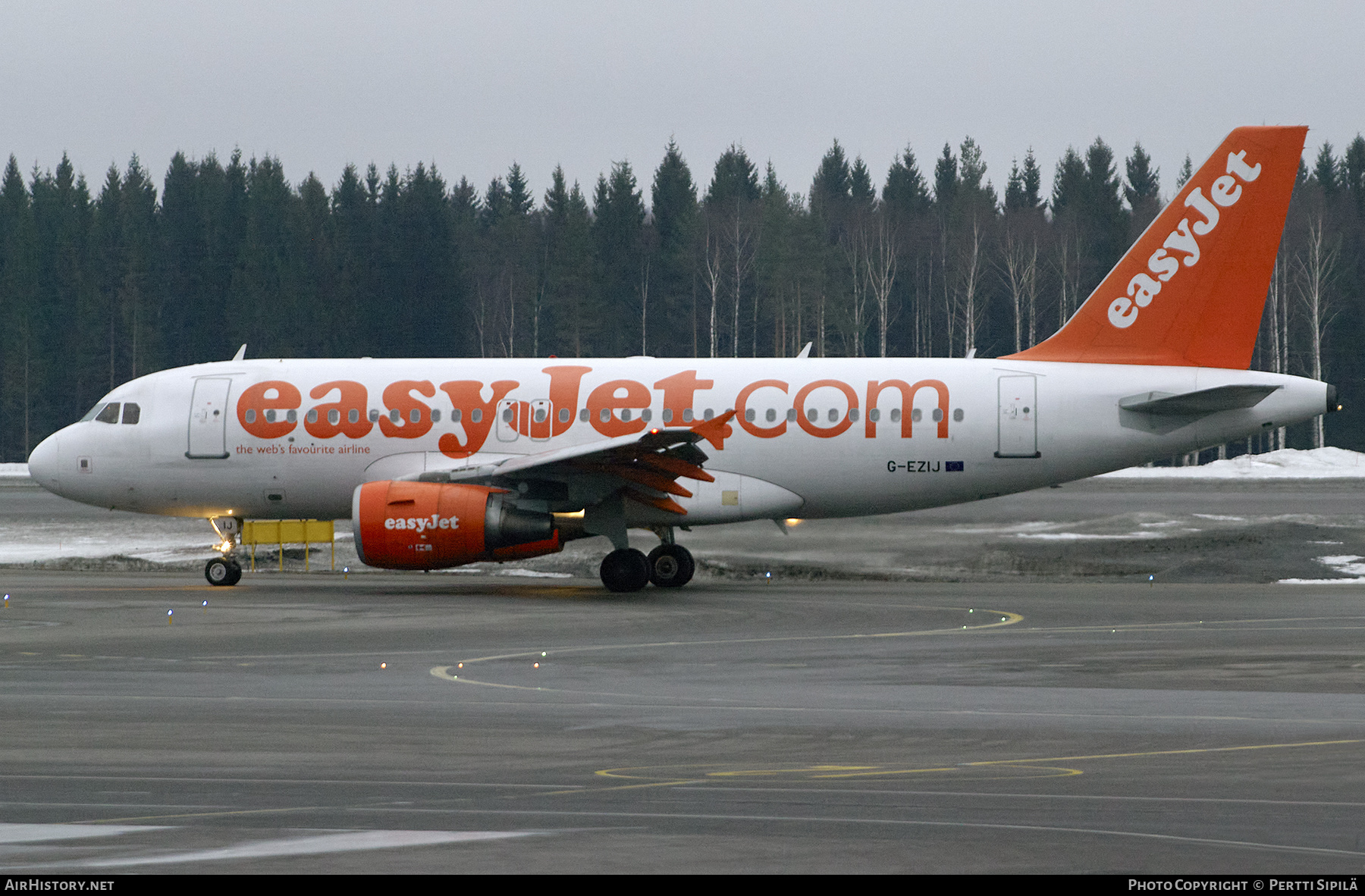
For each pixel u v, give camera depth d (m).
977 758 47.31
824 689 62.88
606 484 113.25
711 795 41.81
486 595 110.69
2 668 70.25
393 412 120.81
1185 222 115.69
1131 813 39.56
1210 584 121.38
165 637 83.31
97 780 44.19
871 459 116.81
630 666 70.94
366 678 66.56
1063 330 118.19
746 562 135.75
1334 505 198.62
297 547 149.00
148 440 123.75
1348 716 55.38
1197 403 112.31
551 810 40.00
